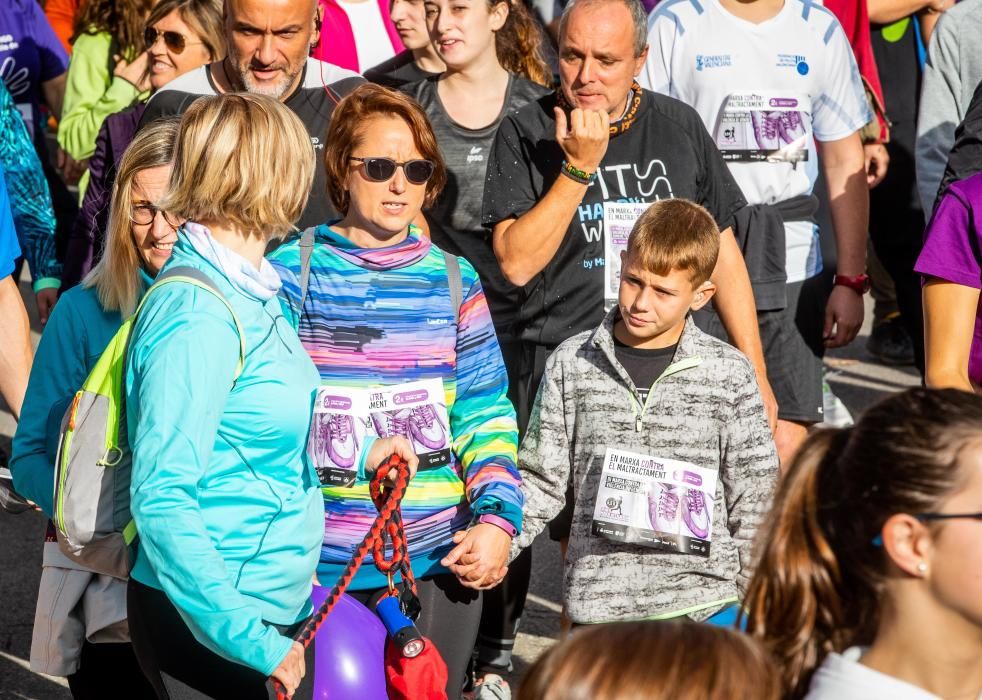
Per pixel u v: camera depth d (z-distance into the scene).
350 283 6.93
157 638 5.83
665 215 7.31
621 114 8.96
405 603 6.42
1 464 13.09
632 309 7.33
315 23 9.72
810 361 10.69
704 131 9.16
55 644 6.86
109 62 13.52
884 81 14.43
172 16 10.92
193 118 5.64
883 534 3.87
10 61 14.22
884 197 14.05
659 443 7.36
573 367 7.57
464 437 7.13
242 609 5.35
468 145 10.26
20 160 11.12
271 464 5.71
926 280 7.74
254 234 5.75
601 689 3.33
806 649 4.11
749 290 9.30
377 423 6.85
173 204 5.64
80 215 10.02
